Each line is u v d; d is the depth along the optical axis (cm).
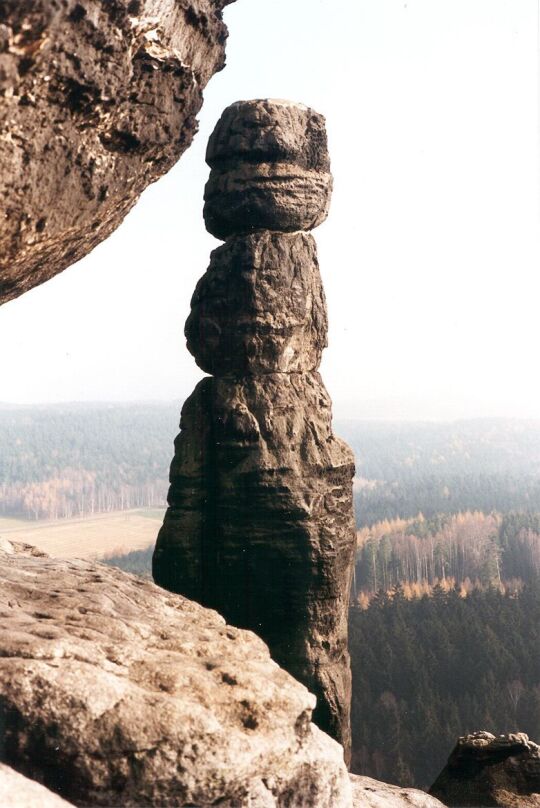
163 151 1241
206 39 1211
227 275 2738
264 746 1009
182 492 2784
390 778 9719
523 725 10712
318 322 2814
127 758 955
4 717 934
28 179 1024
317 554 2677
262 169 2719
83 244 1237
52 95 1000
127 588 1372
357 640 12938
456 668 12231
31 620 1116
